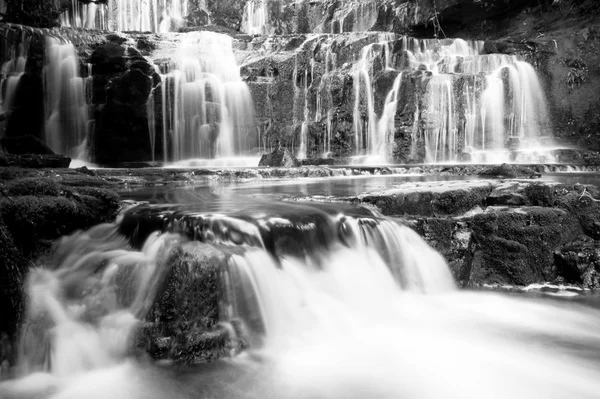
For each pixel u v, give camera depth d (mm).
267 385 5160
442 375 5418
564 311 7285
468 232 8555
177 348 5531
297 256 6777
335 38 22969
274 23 29078
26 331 5695
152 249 6488
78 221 7125
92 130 19062
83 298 6199
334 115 21047
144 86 19297
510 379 5344
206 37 22344
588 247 8531
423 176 14312
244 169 14172
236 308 5953
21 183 7250
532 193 9289
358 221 7469
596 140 20469
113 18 26516
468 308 7379
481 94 19766
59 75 18828
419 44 21766
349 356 5816
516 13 25109
